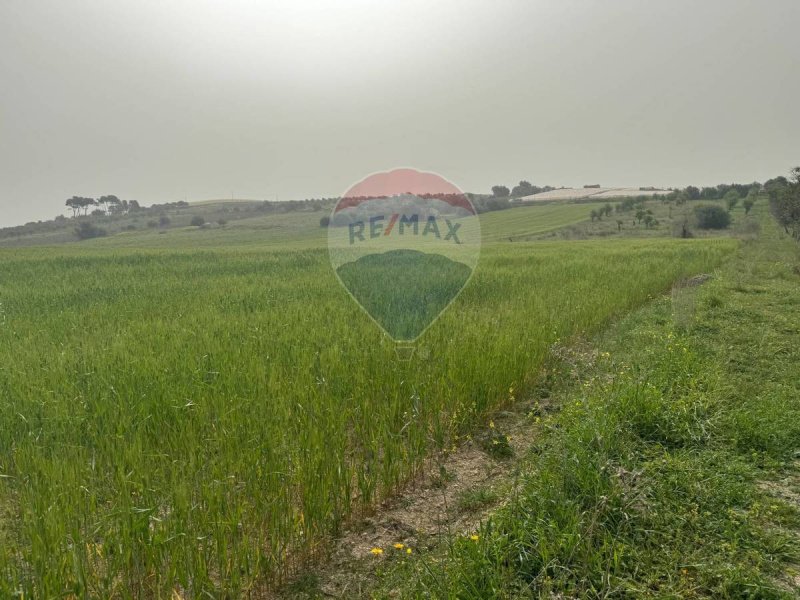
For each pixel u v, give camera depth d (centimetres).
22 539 364
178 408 515
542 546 335
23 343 864
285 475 400
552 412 627
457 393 577
